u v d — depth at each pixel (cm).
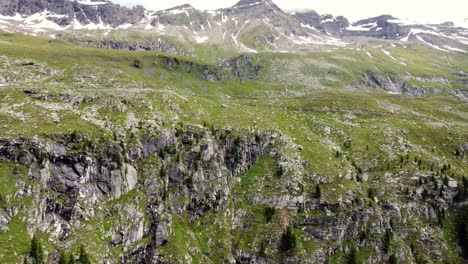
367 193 16412
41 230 10231
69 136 12275
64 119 13338
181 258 12444
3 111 12888
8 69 19538
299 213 14775
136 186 13200
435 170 17725
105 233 11350
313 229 14338
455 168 18088
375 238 14600
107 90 17575
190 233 13700
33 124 12300
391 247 14500
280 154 16950
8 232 9494
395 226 15600
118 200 12350
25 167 10831
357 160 18100
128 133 14312
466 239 15300
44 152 11288
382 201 16200
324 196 15138
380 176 17362
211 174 15300
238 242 14100
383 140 19750
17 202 10106
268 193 15350
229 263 13400
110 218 11806
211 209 14688
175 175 14562
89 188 11825
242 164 16675
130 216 12231
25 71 19925
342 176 16238
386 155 18500
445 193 16650
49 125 12506
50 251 9912
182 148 15438
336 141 19675
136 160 13812
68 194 11281
